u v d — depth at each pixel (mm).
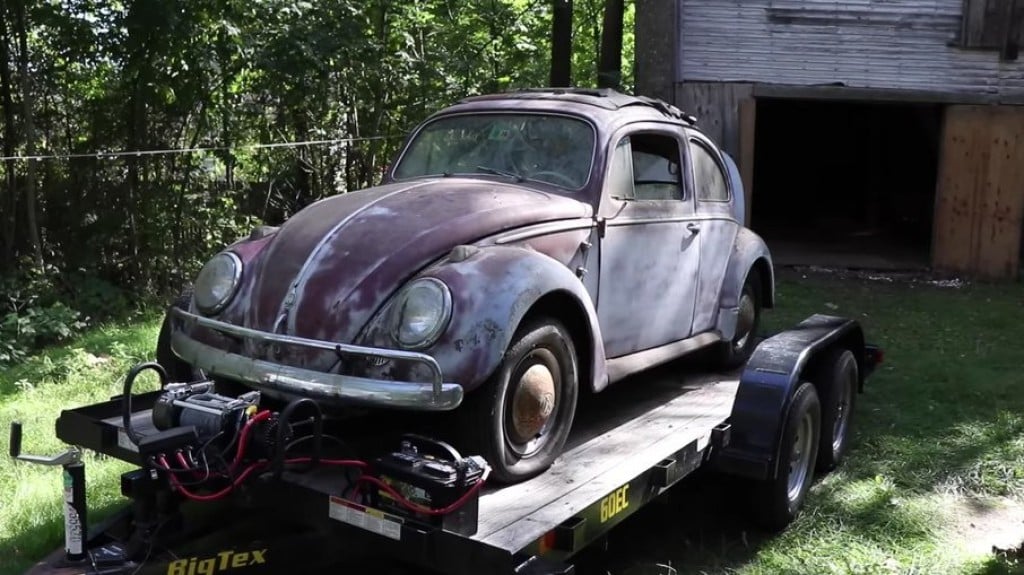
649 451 3928
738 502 4469
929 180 16312
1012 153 11562
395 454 2990
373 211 3750
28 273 8734
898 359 7758
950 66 11711
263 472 3119
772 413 4172
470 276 3305
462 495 2877
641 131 4617
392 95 11539
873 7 11656
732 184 5703
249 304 3590
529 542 2902
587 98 4672
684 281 4883
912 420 6191
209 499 2994
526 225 3803
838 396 5070
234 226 10617
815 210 18047
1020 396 6738
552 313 3713
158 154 9695
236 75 9938
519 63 13055
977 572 4094
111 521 3377
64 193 9383
